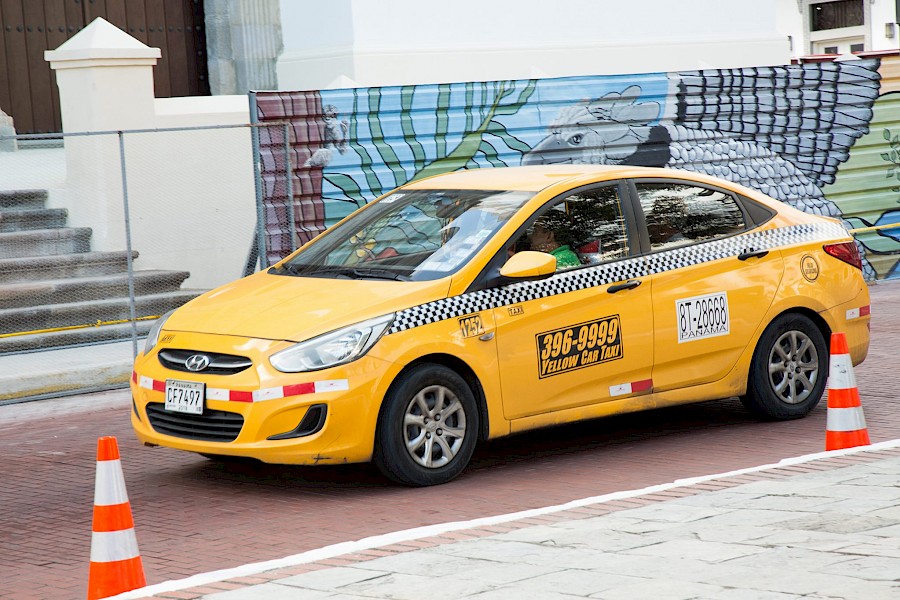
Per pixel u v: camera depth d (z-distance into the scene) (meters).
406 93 16.70
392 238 10.17
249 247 17.66
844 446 9.54
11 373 13.69
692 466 9.70
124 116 16.47
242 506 8.97
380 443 9.03
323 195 16.12
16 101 19.80
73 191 16.69
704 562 6.37
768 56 23.19
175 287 16.80
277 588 6.33
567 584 6.09
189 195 17.09
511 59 20.59
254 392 8.77
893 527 6.86
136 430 9.57
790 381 11.08
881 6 33.53
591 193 10.24
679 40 22.22
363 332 8.95
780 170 19.91
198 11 21.17
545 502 8.76
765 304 10.80
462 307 9.34
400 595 6.07
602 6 21.50
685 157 19.02
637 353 10.10
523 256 9.48
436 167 16.98
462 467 9.38
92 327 15.58
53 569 7.73
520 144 17.64
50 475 10.25
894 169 20.97
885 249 20.97
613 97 18.33
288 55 20.86
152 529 8.46
